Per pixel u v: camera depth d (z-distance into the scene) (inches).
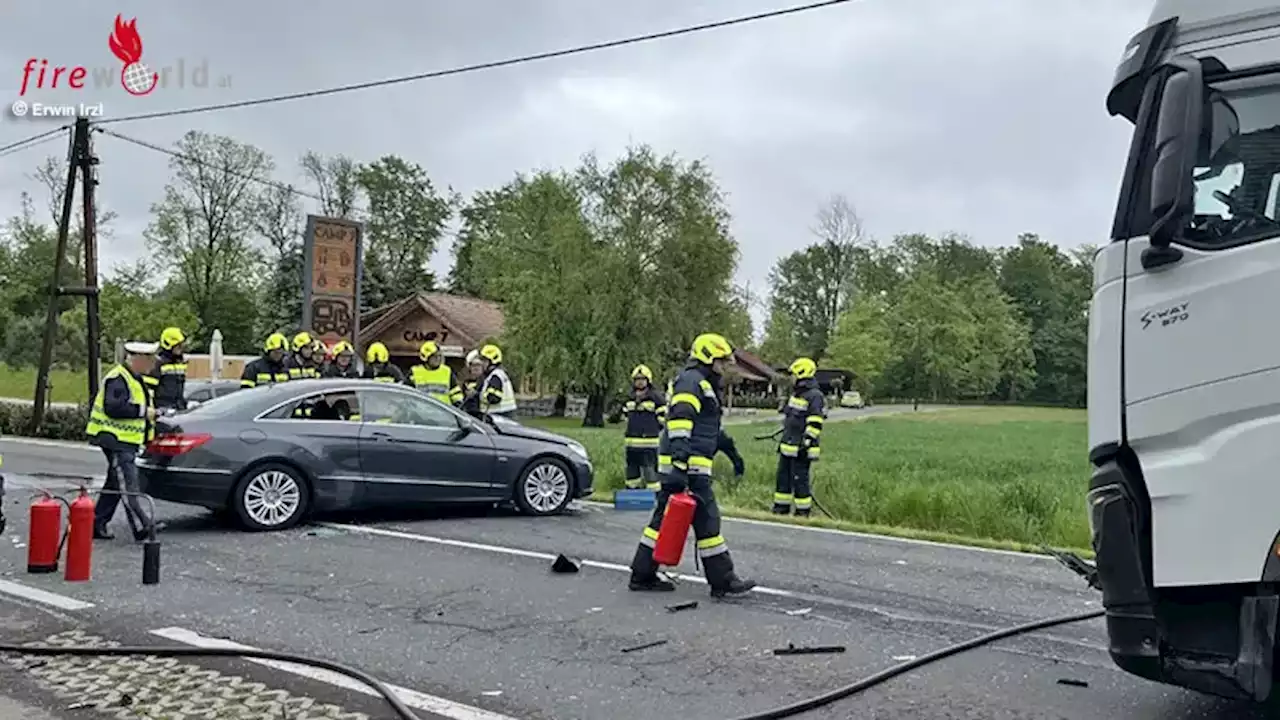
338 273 880.3
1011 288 3961.6
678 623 272.5
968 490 567.8
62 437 971.9
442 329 2065.7
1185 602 166.4
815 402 519.2
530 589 309.9
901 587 325.1
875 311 3363.7
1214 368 162.2
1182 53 172.1
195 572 327.0
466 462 442.6
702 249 1793.8
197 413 406.9
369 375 573.3
